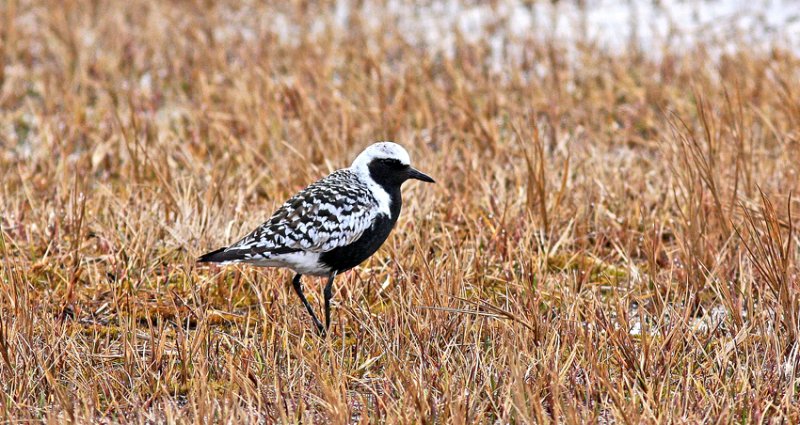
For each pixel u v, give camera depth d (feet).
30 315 32.76
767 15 79.51
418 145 54.44
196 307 35.19
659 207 45.06
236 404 27.89
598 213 44.11
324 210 33.81
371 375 31.58
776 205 42.57
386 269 39.06
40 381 30.19
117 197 46.21
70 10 81.97
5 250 36.32
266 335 34.01
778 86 61.21
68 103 62.28
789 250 34.37
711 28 76.95
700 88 59.88
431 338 32.83
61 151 50.75
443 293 34.53
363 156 35.68
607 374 30.07
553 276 39.27
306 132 54.75
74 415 28.19
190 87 67.62
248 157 51.19
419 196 45.57
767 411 28.84
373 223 34.99
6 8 81.92
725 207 41.47
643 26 79.10
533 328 32.19
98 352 32.94
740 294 34.60
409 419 27.89
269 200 46.44
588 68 68.33
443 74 69.26
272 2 86.79
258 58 70.79
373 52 72.13
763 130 53.36
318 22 81.97
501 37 77.97
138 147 53.06
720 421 27.14
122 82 67.72
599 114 60.59
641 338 31.94
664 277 38.83
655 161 50.83
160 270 40.29
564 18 82.12
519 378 27.94
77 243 40.04
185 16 82.12
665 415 27.94
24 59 73.51
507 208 43.47
